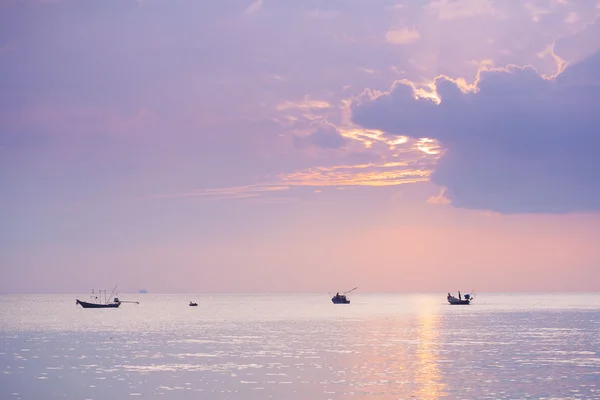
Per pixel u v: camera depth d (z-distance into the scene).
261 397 63.44
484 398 62.28
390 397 63.00
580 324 163.50
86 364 86.19
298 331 142.75
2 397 64.56
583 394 63.81
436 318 196.75
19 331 147.38
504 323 168.62
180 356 94.38
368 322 176.62
